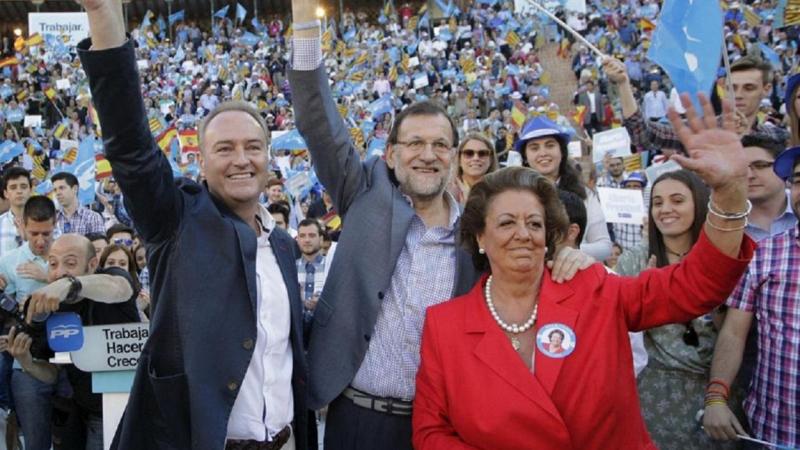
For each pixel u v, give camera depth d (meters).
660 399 3.49
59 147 22.44
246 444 2.81
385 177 3.38
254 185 2.93
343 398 3.17
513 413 2.51
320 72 3.24
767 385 3.22
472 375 2.63
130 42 2.54
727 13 20.09
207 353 2.72
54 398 4.46
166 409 2.70
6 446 5.18
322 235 8.77
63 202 7.98
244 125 2.91
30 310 3.65
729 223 2.38
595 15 24.50
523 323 2.71
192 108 25.09
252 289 2.83
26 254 5.60
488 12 26.73
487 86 22.03
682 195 3.57
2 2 31.72
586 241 5.28
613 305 2.63
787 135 4.96
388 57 25.38
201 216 2.84
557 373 2.53
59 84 24.84
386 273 3.16
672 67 3.36
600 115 18.72
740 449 3.44
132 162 2.60
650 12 23.23
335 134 3.30
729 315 3.37
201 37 30.23
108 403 3.76
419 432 2.75
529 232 2.67
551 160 5.06
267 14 32.91
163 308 2.77
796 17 6.06
